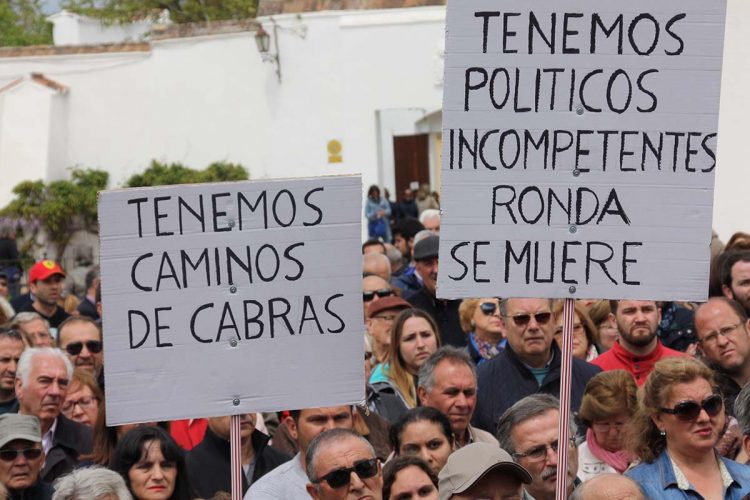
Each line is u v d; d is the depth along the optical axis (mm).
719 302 10758
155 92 35594
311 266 7914
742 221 19656
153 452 9711
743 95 19469
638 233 7766
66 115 36188
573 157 7766
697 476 8500
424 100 33656
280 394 7914
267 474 9461
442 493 7824
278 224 7906
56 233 35719
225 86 35031
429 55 33531
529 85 7762
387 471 8734
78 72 36000
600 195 7773
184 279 7895
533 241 7789
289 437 10875
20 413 10773
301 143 34469
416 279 16344
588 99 7750
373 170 34062
